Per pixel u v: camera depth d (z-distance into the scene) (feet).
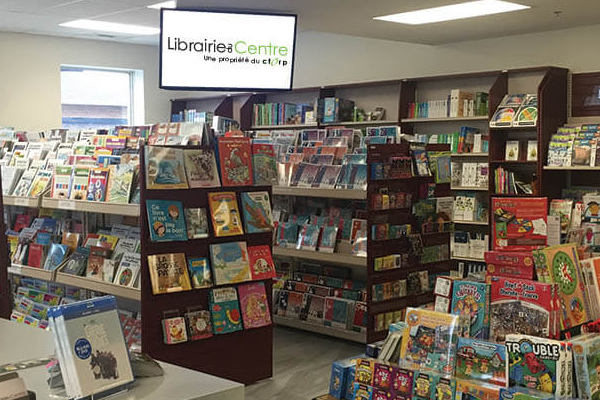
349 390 9.78
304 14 21.70
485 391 8.29
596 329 9.21
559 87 24.41
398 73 29.66
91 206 16.66
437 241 20.66
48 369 6.03
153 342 14.70
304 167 20.92
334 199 22.34
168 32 19.21
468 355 8.71
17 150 21.65
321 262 23.39
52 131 23.08
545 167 23.84
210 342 15.65
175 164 14.93
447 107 27.17
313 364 18.57
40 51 32.73
